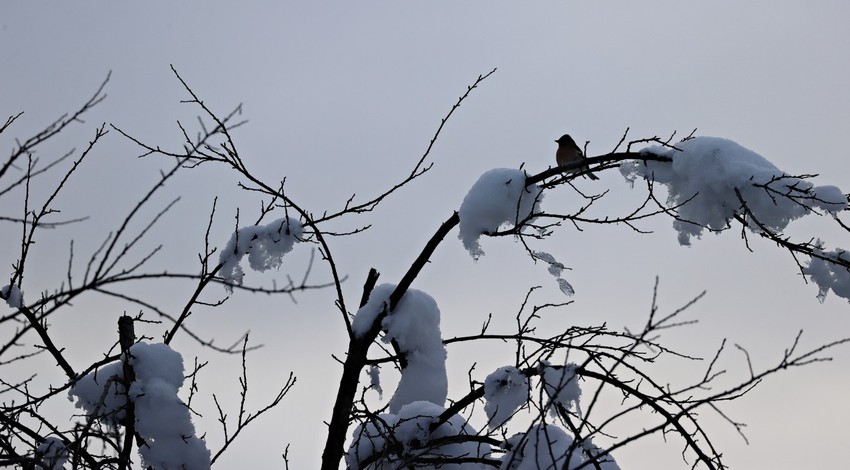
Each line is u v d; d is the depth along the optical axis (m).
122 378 10.98
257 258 11.73
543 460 9.83
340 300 11.72
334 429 11.45
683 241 11.36
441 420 11.45
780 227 10.66
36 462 8.28
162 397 10.88
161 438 10.84
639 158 11.28
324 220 11.84
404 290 12.05
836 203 10.32
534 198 11.42
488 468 11.46
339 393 11.75
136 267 6.24
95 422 9.82
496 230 11.40
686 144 11.26
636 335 7.38
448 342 12.48
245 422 11.27
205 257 11.62
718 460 9.37
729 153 10.91
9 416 9.46
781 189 10.49
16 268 9.93
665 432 9.61
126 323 11.38
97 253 6.09
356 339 11.98
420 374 12.30
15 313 6.43
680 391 8.84
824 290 10.48
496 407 11.13
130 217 6.14
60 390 9.62
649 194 10.72
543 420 8.41
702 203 11.05
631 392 9.80
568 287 11.32
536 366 10.88
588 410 7.49
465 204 11.40
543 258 11.27
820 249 10.43
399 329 12.09
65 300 6.16
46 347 10.88
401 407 12.29
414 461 10.82
